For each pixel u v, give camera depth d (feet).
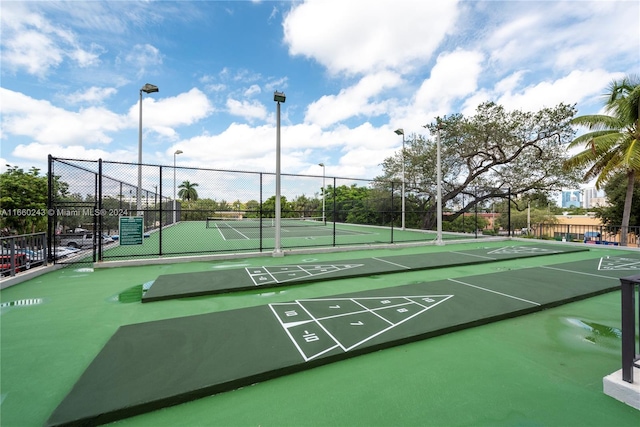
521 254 33.58
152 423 6.89
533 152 59.62
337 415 7.11
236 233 64.34
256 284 19.03
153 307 15.14
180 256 29.22
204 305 15.49
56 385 8.25
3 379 8.52
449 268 26.16
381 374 9.00
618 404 7.57
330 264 26.91
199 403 7.61
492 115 59.31
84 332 11.93
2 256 19.56
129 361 9.31
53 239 26.61
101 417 6.87
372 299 16.26
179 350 10.07
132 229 26.94
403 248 39.86
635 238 44.04
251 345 10.50
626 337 7.80
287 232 66.44
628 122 40.81
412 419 6.97
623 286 7.91
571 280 20.98
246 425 6.78
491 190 63.77
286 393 8.03
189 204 125.29
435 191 72.90
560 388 8.30
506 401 7.69
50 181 24.82
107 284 19.69
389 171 81.82
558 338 11.75
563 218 128.47
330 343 10.66
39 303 15.72
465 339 11.64
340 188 137.18
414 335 11.38
